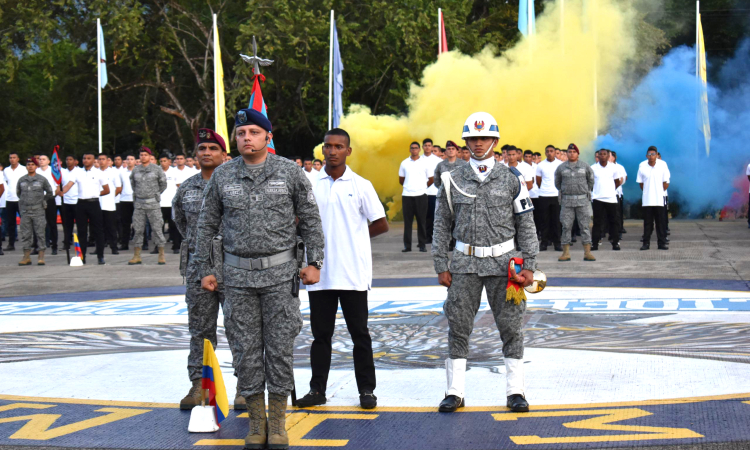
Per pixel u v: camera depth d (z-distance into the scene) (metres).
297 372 6.64
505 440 4.65
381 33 29.62
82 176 16.16
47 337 8.45
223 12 32.34
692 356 6.77
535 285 5.42
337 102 22.25
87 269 15.41
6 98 37.94
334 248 5.64
